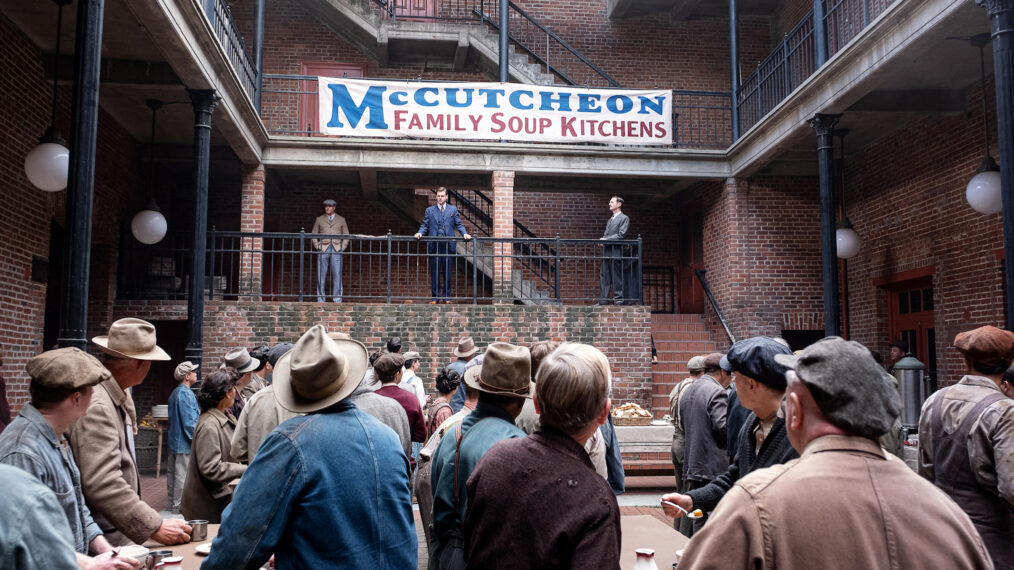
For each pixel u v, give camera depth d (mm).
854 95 8391
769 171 12227
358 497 1996
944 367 9461
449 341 9867
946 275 9461
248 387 5852
